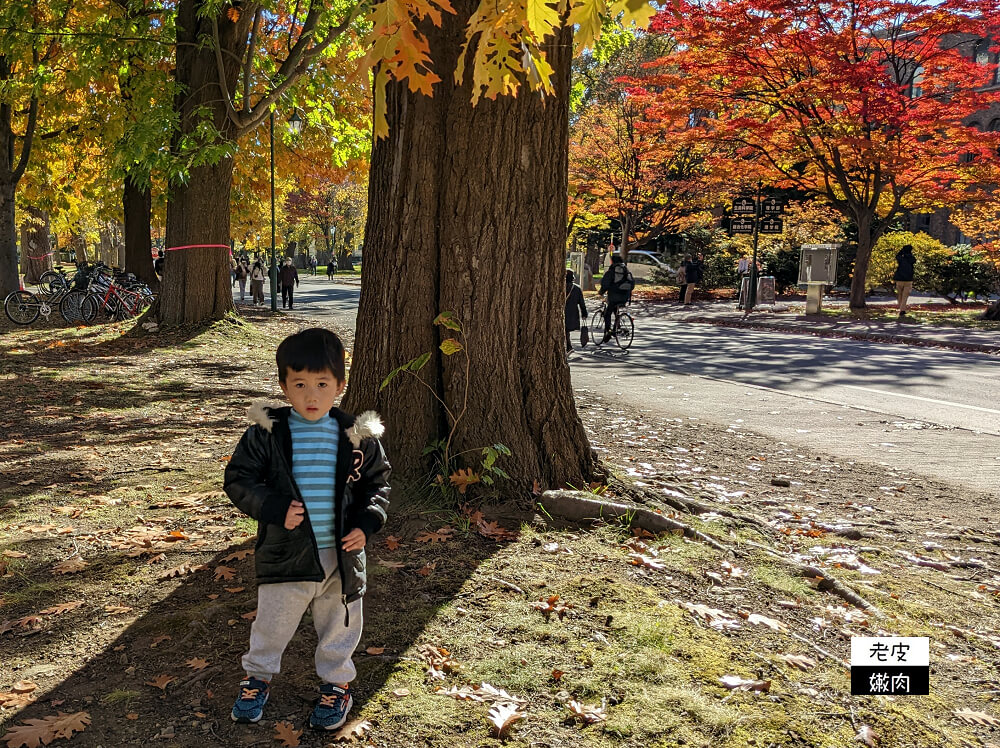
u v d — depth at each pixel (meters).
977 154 23.67
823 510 5.55
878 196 24.89
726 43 22.34
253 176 24.73
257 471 2.43
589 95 39.97
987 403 10.15
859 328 20.59
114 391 9.55
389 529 4.32
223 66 14.40
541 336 4.89
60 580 3.76
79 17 18.11
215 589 3.62
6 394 9.12
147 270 24.34
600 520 4.52
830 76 22.12
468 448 4.74
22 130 22.55
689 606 3.53
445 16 4.61
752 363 14.25
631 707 2.70
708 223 40.62
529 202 4.78
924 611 3.80
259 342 15.06
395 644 3.09
